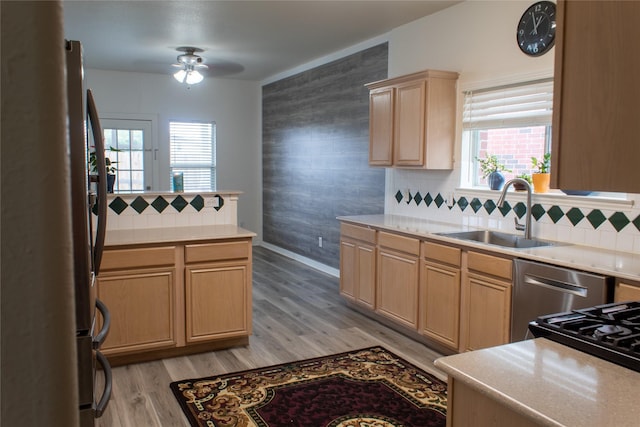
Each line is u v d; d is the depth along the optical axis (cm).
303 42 557
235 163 820
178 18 470
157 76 757
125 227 390
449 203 436
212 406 292
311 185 673
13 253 32
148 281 349
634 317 153
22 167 31
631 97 107
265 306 496
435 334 371
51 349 33
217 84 796
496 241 381
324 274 637
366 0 414
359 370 343
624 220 302
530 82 362
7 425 32
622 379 122
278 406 292
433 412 286
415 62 473
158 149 765
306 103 677
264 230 829
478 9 401
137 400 300
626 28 107
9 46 31
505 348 142
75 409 35
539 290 285
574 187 119
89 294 152
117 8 439
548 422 103
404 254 401
